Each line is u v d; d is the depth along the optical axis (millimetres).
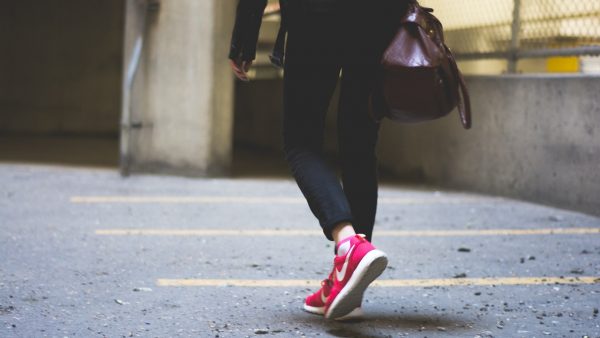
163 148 9805
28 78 14578
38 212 7094
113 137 14516
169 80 9734
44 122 14633
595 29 7551
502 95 8406
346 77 3889
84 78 14672
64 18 14586
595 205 7293
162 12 9680
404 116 3797
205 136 9641
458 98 3836
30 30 14547
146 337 3727
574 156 7520
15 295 4406
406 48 3695
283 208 7645
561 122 7656
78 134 14656
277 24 12258
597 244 6070
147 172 9891
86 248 5699
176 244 5918
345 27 3715
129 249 5703
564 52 7707
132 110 9867
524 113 8117
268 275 5012
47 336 3709
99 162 10992
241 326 3916
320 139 3900
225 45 9688
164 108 9773
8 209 7184
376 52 3789
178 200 7980
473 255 5660
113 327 3873
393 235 6387
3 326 3840
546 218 7199
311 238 6230
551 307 4309
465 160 8977
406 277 4988
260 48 12172
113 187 8727
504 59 8602
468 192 8875
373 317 4086
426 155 9672
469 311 4219
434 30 3830
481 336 3779
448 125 9242
